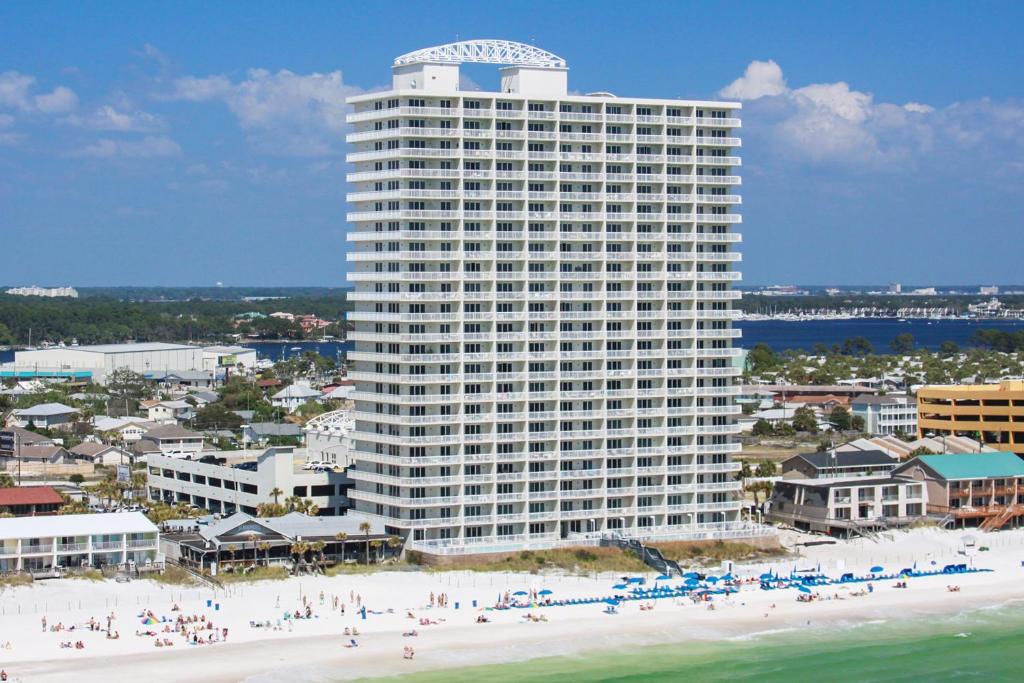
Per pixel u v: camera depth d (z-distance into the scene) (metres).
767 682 197.75
